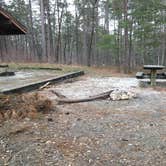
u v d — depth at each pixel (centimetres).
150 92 812
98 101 665
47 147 357
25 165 305
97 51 3403
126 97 690
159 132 423
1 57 2784
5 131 411
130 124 466
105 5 2598
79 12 2811
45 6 2538
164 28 2005
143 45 1919
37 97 573
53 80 980
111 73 1542
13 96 562
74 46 3841
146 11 1662
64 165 305
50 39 2623
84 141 381
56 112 536
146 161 316
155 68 930
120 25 1672
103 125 459
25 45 3734
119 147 360
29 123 455
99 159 322
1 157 326
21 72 1429
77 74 1312
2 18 520
